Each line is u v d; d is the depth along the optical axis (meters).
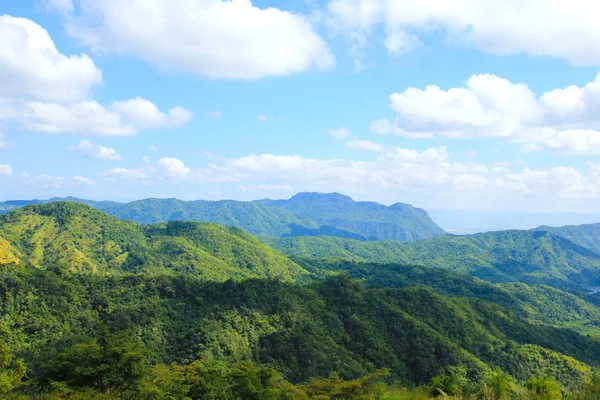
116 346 32.16
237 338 81.75
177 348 79.19
